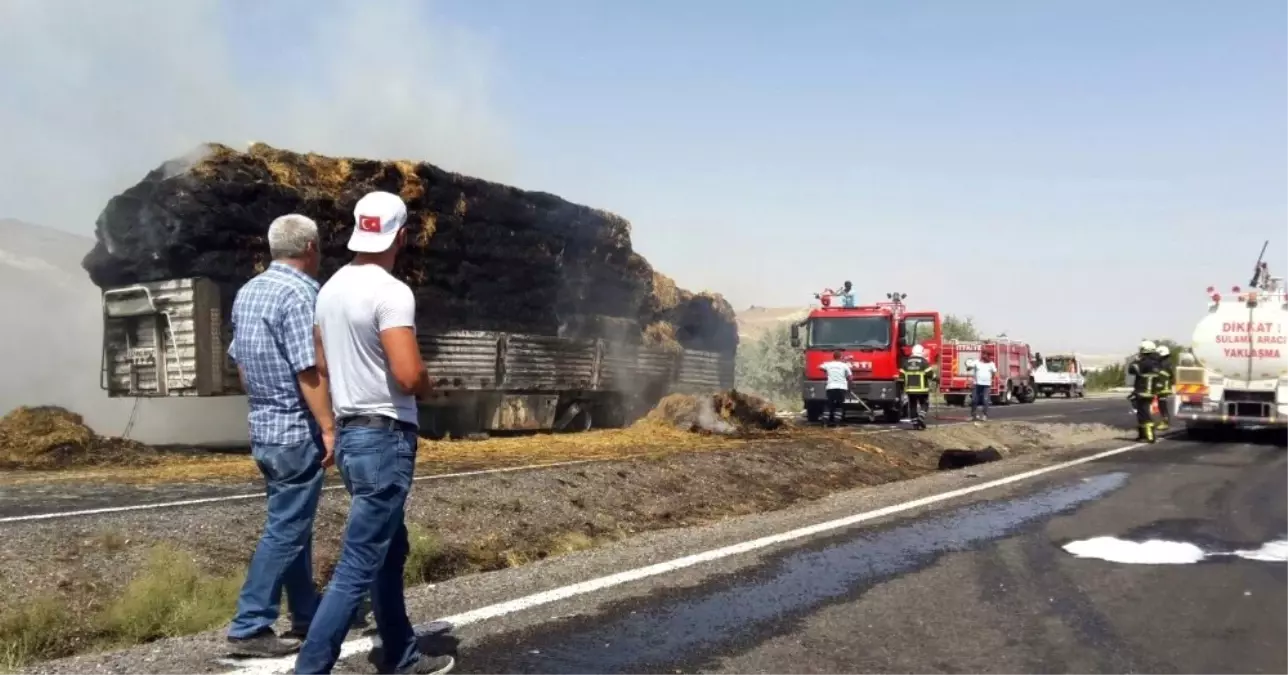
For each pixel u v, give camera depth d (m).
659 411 18.91
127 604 6.15
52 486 10.28
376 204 4.53
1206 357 21.05
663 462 12.73
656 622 5.74
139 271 14.27
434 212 16.56
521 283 18.52
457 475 10.61
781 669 4.93
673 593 6.46
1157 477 13.67
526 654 5.09
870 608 6.14
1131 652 5.28
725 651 5.21
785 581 6.84
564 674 4.79
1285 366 20.33
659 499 11.41
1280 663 5.11
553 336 19.03
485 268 17.73
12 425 12.80
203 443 16.36
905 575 7.08
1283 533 9.12
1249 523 9.70
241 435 16.61
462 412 17.31
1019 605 6.26
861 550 8.00
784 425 20.05
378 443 4.37
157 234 13.90
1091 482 12.99
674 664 4.98
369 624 5.58
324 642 4.29
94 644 5.92
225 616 6.28
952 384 41.62
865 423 25.25
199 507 8.45
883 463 16.81
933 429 21.59
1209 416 20.94
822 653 5.21
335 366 4.46
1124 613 6.08
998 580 6.96
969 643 5.42
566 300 19.73
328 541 8.08
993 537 8.67
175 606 6.30
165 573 6.51
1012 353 45.12
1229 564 7.60
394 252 4.62
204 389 13.75
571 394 19.48
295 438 5.09
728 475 13.12
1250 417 20.58
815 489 13.94
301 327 5.00
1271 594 6.61
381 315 4.35
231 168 14.05
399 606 4.69
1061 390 56.25
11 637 5.69
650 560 7.52
